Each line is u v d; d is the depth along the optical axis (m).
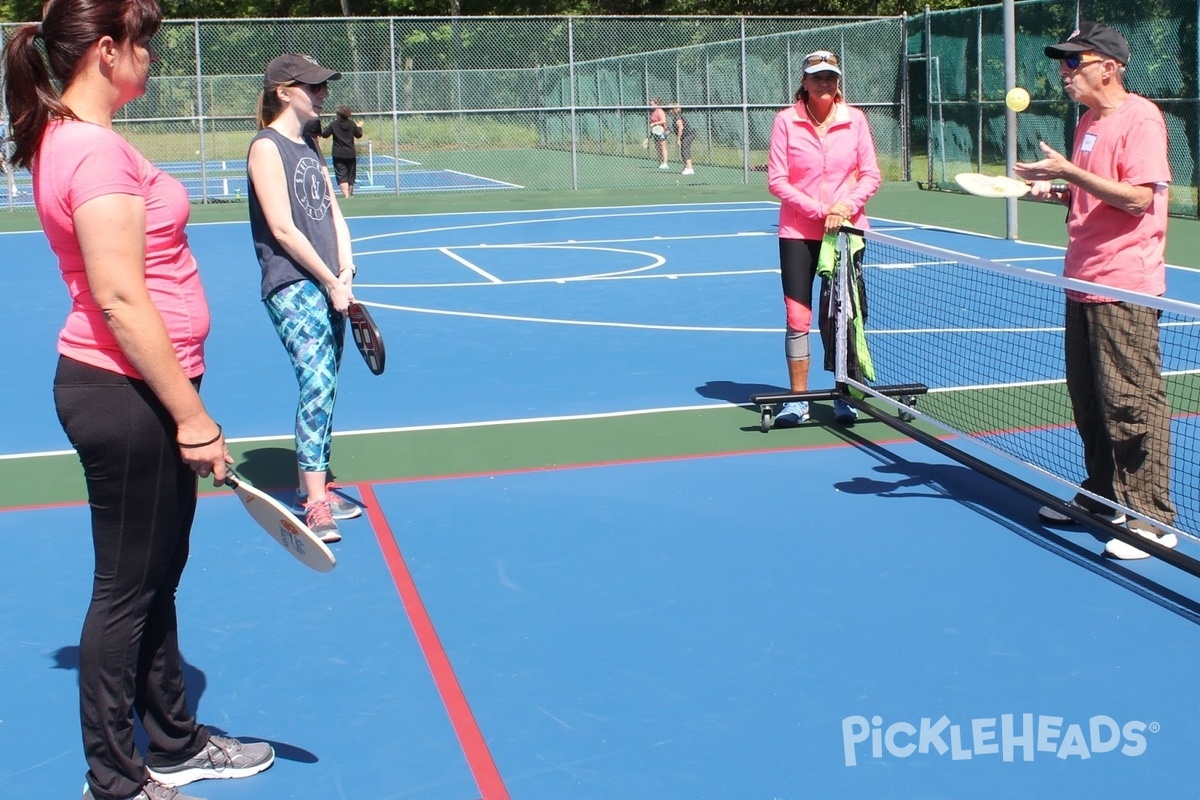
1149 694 3.99
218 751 3.57
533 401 8.04
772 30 26.27
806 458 6.66
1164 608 4.66
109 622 3.16
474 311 11.55
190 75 24.20
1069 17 20.03
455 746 3.72
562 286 13.04
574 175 24.61
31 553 5.36
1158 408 5.14
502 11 48.06
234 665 4.27
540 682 4.11
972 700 3.96
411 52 26.25
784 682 4.09
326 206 5.60
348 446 7.00
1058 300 11.05
